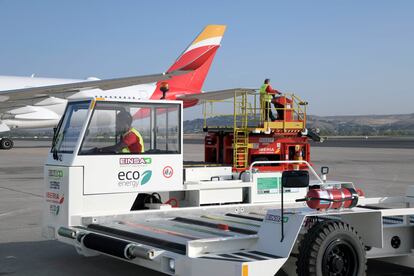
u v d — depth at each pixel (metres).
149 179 6.55
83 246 5.95
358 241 5.27
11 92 27.47
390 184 16.78
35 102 31.53
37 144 58.53
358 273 5.28
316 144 58.97
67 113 6.63
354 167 23.95
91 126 6.20
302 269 5.11
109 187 6.29
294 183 5.05
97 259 7.16
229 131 8.99
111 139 6.32
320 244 5.04
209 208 6.93
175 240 5.40
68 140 6.39
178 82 32.16
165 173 6.66
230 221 6.65
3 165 24.25
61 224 6.30
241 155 8.84
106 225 6.25
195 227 6.23
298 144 9.41
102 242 5.51
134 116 6.47
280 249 4.96
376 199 7.31
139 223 6.45
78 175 6.12
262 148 9.07
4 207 11.91
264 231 5.19
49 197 6.59
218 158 9.26
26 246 7.99
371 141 74.38
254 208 7.32
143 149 6.52
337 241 5.15
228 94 15.57
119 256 5.24
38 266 6.78
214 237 5.57
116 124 6.36
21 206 12.06
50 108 36.06
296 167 9.27
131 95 34.78
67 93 28.14
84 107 6.32
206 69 33.09
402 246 6.18
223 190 7.35
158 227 6.25
